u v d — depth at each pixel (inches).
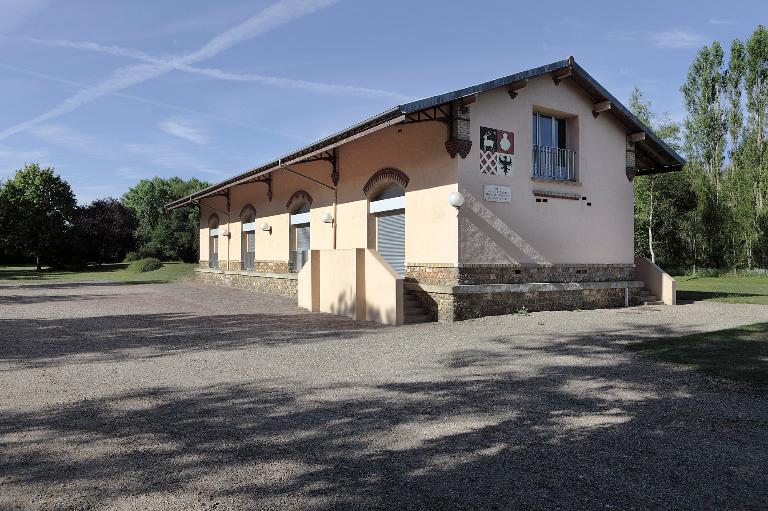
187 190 2256.4
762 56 1615.4
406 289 532.1
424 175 526.9
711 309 581.9
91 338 399.2
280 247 828.0
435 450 173.8
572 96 588.1
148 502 135.6
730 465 161.5
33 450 172.1
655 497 139.6
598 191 607.8
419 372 289.4
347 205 652.1
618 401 232.5
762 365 295.0
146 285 1034.7
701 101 1708.9
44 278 1331.2
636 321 479.8
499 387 257.0
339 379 273.4
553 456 168.6
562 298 562.3
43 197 1867.6
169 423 200.8
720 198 1589.6
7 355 333.4
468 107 497.7
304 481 149.0
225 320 506.3
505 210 524.1
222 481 148.8
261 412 215.8
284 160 669.3
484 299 503.5
